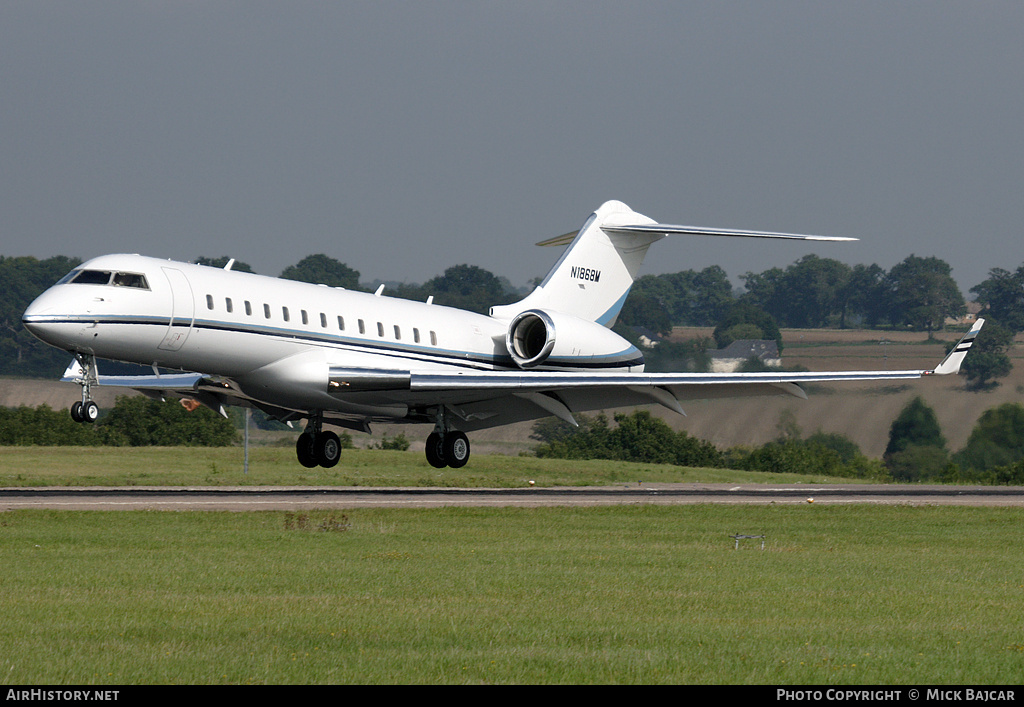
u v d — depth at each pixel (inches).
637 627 1667.1
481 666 1398.9
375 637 1561.3
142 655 1435.8
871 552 2672.2
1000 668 1449.3
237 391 3946.9
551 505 3695.9
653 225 4746.6
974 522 3435.0
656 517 3395.7
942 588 2118.6
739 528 3122.5
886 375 4185.5
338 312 3956.7
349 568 2235.5
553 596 1946.4
